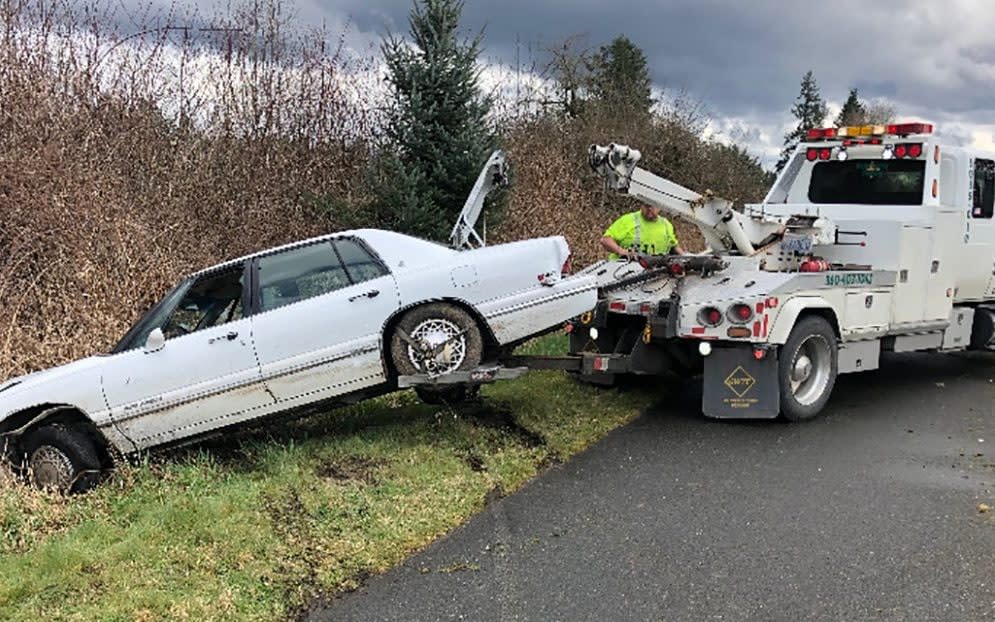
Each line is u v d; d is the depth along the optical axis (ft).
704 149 72.90
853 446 22.35
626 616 13.26
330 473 19.54
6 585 14.12
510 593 14.08
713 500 18.31
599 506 17.99
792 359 23.88
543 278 21.59
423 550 15.84
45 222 27.09
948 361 34.96
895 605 13.50
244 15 35.53
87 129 30.60
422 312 20.62
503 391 26.86
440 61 35.73
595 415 25.05
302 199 35.58
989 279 30.96
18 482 19.38
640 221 29.68
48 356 24.95
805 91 158.51
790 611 13.34
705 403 24.25
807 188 31.17
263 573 14.66
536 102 49.26
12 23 30.42
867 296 25.66
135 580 14.34
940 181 29.04
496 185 28.94
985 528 16.70
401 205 34.50
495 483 19.24
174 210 31.53
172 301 21.04
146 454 20.11
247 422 20.51
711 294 23.91
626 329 25.73
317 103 37.35
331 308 20.33
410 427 22.93
